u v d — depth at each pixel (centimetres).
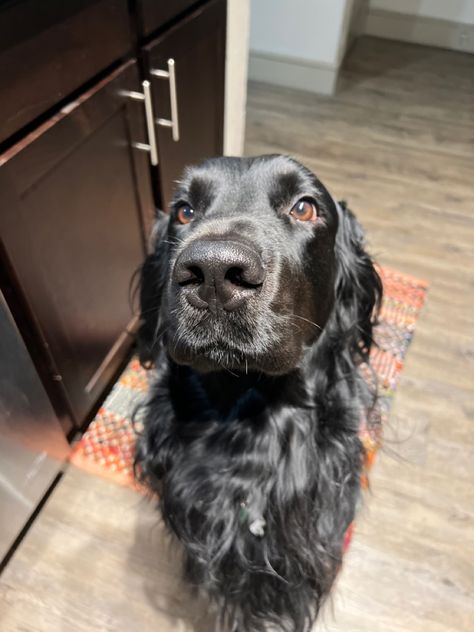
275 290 75
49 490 150
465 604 130
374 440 144
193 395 111
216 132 206
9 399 111
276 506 109
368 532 142
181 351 78
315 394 109
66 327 129
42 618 127
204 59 171
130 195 147
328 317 109
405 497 150
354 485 119
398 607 130
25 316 112
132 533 142
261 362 78
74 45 102
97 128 119
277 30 355
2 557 133
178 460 114
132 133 136
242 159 100
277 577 113
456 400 175
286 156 99
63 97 104
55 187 110
